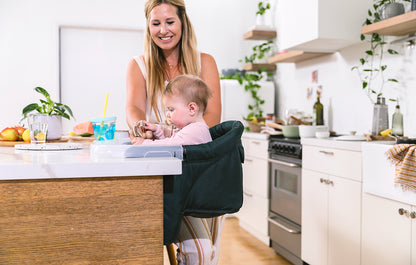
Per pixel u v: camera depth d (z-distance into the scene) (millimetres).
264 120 3973
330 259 2520
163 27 1744
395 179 1890
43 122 1505
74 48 4730
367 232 2193
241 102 4371
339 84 3373
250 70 4570
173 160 1008
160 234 1021
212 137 1502
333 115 3471
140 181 1002
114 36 4840
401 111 2682
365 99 3053
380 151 2047
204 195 1083
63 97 4715
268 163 3389
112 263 990
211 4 5000
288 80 4285
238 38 5086
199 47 4973
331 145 2498
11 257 934
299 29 3068
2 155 1140
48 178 938
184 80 1458
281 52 4137
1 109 4504
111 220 986
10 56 4516
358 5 2865
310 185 2744
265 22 4750
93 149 1104
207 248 1428
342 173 2400
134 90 1860
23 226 938
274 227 3262
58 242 956
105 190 979
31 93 4570
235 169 1146
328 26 2822
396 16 2305
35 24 4570
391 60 2764
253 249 3318
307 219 2773
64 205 956
